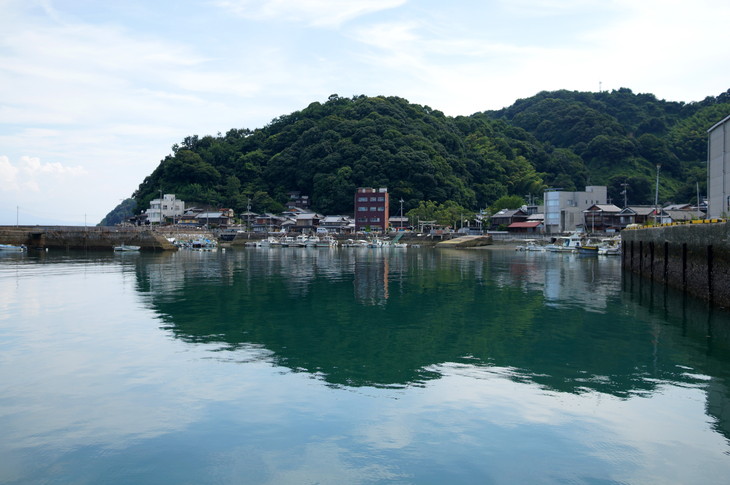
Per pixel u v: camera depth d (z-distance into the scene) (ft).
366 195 447.42
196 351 64.13
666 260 117.50
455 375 54.95
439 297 112.16
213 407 45.32
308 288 127.34
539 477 33.81
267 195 516.32
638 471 34.71
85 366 57.26
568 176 594.24
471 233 397.19
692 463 35.81
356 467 35.04
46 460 35.94
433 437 39.52
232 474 34.24
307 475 34.06
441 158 504.84
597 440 39.11
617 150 629.51
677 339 71.51
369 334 74.84
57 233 310.24
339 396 48.16
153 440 38.96
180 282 139.23
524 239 347.56
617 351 65.31
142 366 57.31
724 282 85.15
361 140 513.45
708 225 91.76
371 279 148.77
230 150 577.84
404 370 56.70
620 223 347.15
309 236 406.41
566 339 71.87
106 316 87.40
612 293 117.80
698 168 583.17
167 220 462.60
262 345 67.62
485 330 77.97
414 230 434.71
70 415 43.39
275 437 39.50
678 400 47.57
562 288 127.13
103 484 33.09
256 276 156.46
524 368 57.67
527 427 41.42
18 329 76.43
